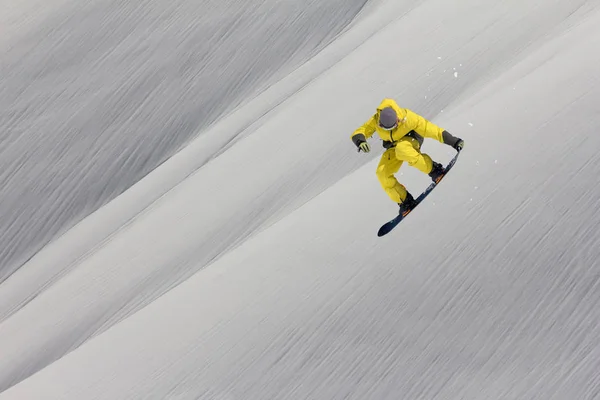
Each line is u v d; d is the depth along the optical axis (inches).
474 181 2010.3
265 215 3147.1
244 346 1998.0
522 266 1836.9
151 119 4217.5
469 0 3612.2
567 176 1911.9
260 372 1936.5
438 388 1766.7
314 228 2192.4
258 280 2139.5
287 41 4261.8
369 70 3545.8
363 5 4274.1
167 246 3282.5
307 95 3659.0
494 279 1845.5
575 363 1702.8
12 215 4119.1
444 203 2004.2
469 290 1855.3
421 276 1910.7
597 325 1728.6
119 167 4148.6
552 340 1743.4
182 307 2231.8
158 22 4443.9
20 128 4296.3
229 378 1955.0
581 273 1786.4
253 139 3558.1
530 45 3142.2
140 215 3651.6
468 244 1909.4
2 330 3336.6
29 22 4598.9
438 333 1830.7
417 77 3346.5
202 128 4168.3
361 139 1599.4
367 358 1862.7
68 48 4471.0
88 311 3218.5
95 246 3683.6
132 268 3282.5
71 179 4146.2
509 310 1802.4
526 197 1921.8
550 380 1699.1
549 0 3316.9
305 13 4296.3
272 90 3973.9
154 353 2112.5
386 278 1946.4
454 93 3179.1
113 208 3816.4
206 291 2235.5
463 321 1825.8
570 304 1765.5
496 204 1942.7
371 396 1806.1
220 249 3134.8
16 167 4210.1
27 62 4468.5
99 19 4510.3
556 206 1879.9
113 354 2203.5
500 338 1780.3
